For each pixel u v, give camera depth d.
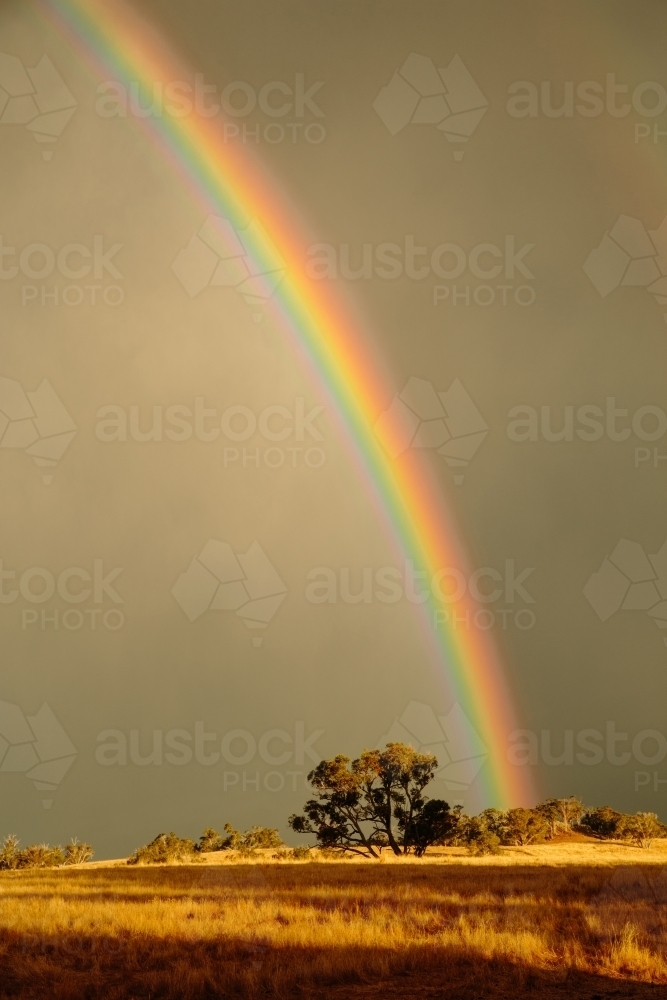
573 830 101.38
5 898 20.58
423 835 61.88
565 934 13.89
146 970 12.15
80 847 70.75
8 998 10.73
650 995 10.70
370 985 11.36
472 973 11.73
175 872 37.44
